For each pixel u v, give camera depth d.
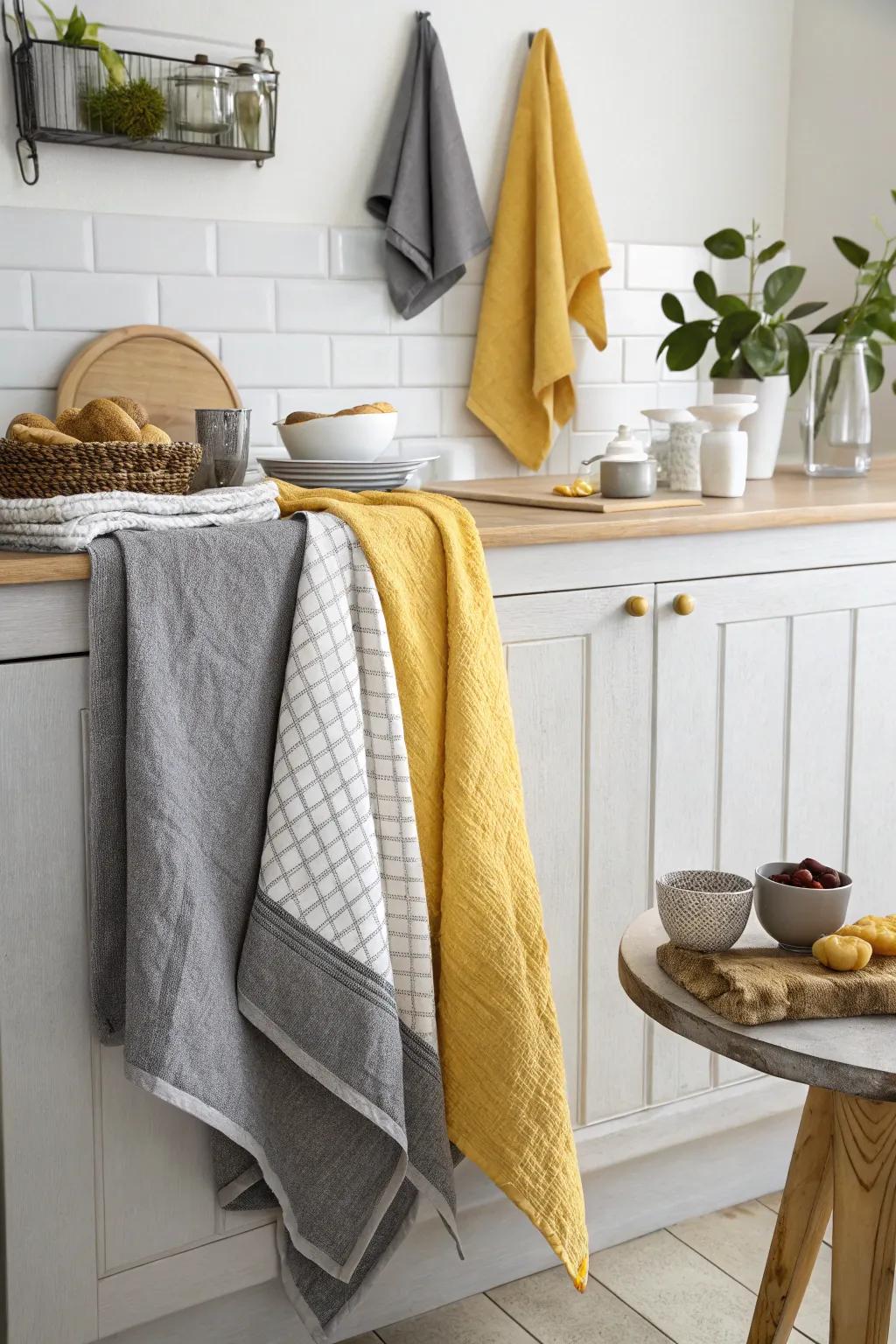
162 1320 1.59
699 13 2.73
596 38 2.61
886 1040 1.19
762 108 2.86
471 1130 1.55
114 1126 1.47
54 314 2.14
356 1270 1.63
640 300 2.74
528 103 2.50
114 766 1.38
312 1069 1.44
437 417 2.55
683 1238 1.97
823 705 2.02
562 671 1.77
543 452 2.59
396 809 1.51
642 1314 1.79
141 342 2.19
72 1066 1.43
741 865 1.98
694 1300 1.82
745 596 1.91
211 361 2.26
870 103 2.72
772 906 1.34
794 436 2.97
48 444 1.44
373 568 1.49
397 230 2.36
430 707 1.55
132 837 1.35
